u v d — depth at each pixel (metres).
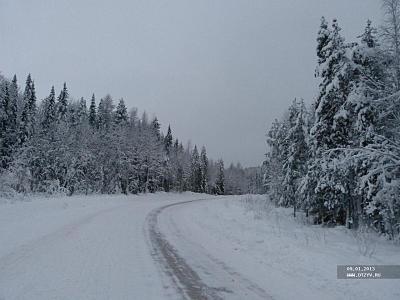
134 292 6.14
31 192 34.00
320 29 19.39
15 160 34.53
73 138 43.66
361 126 16.12
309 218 24.83
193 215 21.81
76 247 9.50
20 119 45.97
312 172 19.72
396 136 15.00
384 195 12.91
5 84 43.31
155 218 19.20
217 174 108.75
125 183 54.88
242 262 8.91
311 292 6.53
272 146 38.56
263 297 6.24
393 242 13.97
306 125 26.70
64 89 59.97
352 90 16.72
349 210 18.17
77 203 24.06
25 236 10.67
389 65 15.80
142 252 9.48
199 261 8.85
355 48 16.98
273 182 35.84
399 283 6.90
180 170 82.62
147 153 62.00
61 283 6.36
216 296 6.20
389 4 14.39
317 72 19.38
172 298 5.97
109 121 60.16
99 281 6.62
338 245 10.98
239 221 17.92
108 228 13.66
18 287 6.03
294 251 9.76
